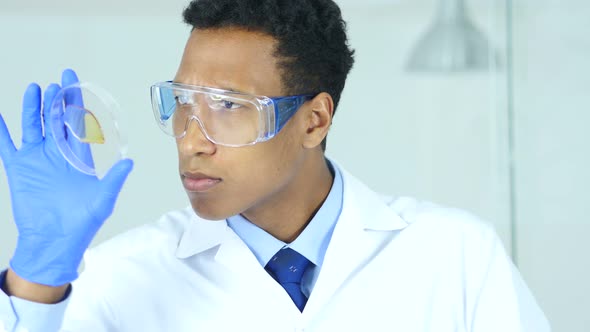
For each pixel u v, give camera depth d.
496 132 2.79
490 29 2.84
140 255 1.42
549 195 2.58
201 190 1.18
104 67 2.61
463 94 2.86
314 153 1.34
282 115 1.21
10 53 2.55
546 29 2.55
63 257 1.06
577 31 2.48
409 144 2.90
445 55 2.82
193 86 1.16
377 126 2.89
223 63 1.17
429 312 1.39
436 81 2.88
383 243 1.44
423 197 2.91
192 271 1.38
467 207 2.88
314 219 1.37
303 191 1.34
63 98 1.11
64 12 2.57
